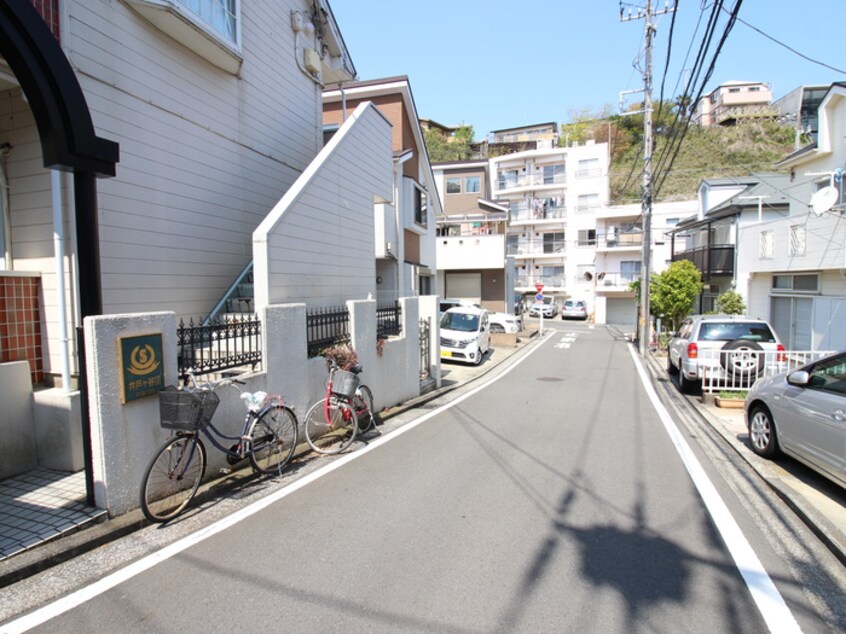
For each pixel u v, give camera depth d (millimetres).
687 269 20297
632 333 27625
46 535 3311
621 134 48656
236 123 8102
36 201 4805
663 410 8602
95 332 3568
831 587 3090
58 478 4223
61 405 4344
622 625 2648
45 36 3480
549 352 18469
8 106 4812
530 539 3645
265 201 8914
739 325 9820
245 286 7734
